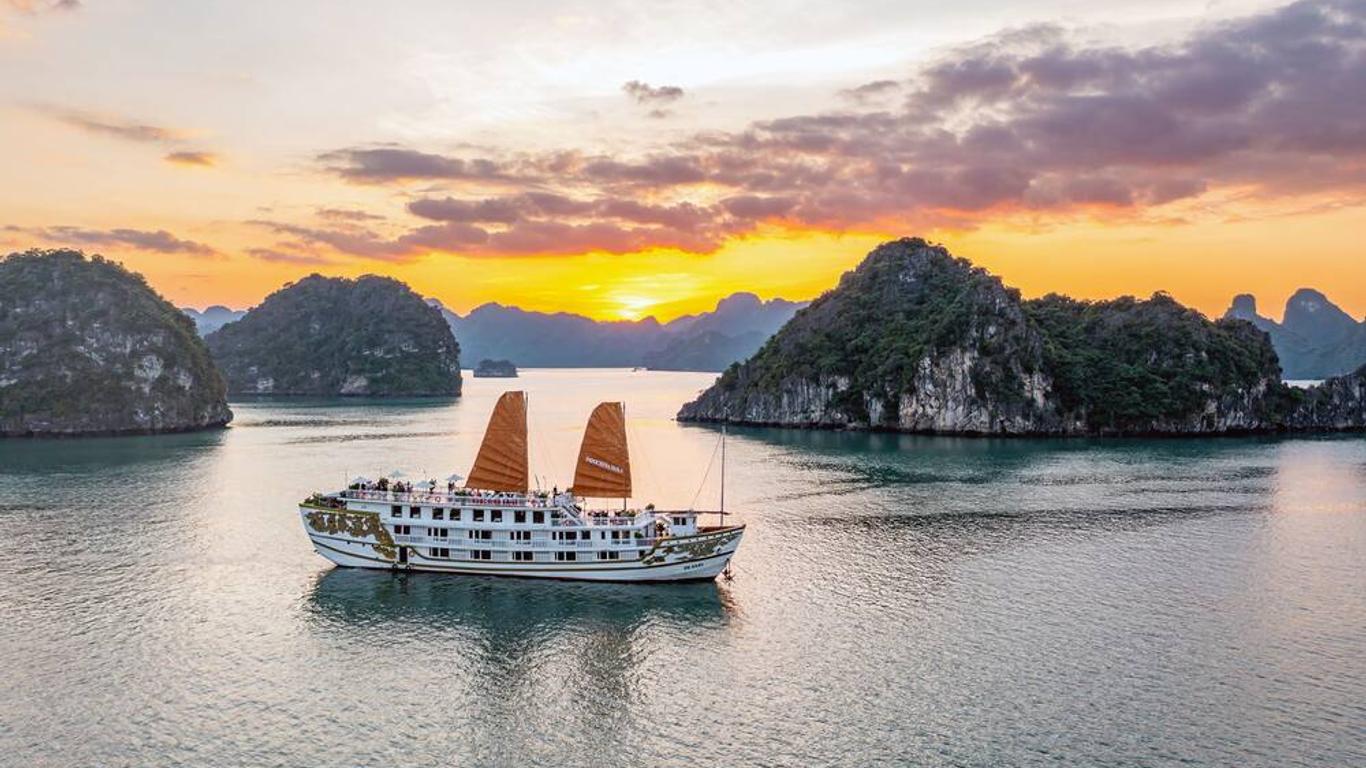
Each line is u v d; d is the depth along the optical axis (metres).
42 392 190.50
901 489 110.88
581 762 40.44
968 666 50.50
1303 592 63.94
